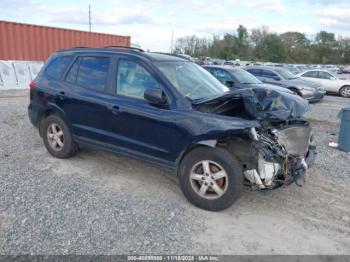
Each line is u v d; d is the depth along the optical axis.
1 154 5.30
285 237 3.31
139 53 4.39
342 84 17.62
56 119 5.05
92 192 4.09
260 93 4.21
